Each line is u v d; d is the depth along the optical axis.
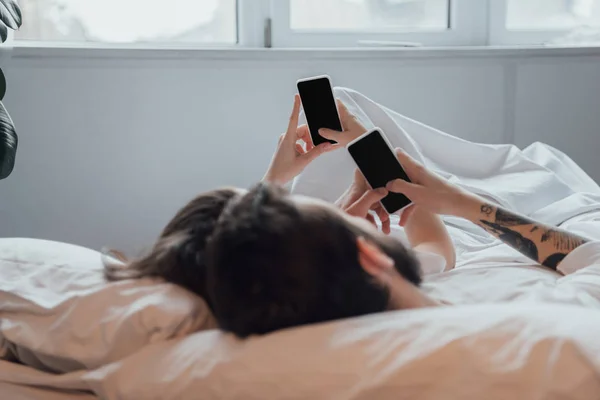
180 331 0.84
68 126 2.29
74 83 2.27
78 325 0.86
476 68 2.55
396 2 2.61
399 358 0.67
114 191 2.36
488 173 1.78
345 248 0.76
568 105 2.64
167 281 0.90
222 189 0.94
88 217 2.36
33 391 0.89
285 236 0.74
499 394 0.64
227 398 0.71
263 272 0.73
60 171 2.31
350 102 1.62
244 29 2.47
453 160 1.79
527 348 0.66
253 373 0.71
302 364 0.70
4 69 2.21
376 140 1.11
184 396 0.73
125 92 2.31
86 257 1.03
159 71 2.32
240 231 0.74
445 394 0.65
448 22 2.67
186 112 2.36
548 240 1.08
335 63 2.43
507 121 2.61
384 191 1.11
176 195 2.40
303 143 1.88
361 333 0.71
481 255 1.26
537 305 0.75
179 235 0.91
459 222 1.52
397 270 0.82
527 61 2.58
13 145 1.85
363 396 0.66
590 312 0.72
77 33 2.38
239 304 0.75
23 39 2.33
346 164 1.57
